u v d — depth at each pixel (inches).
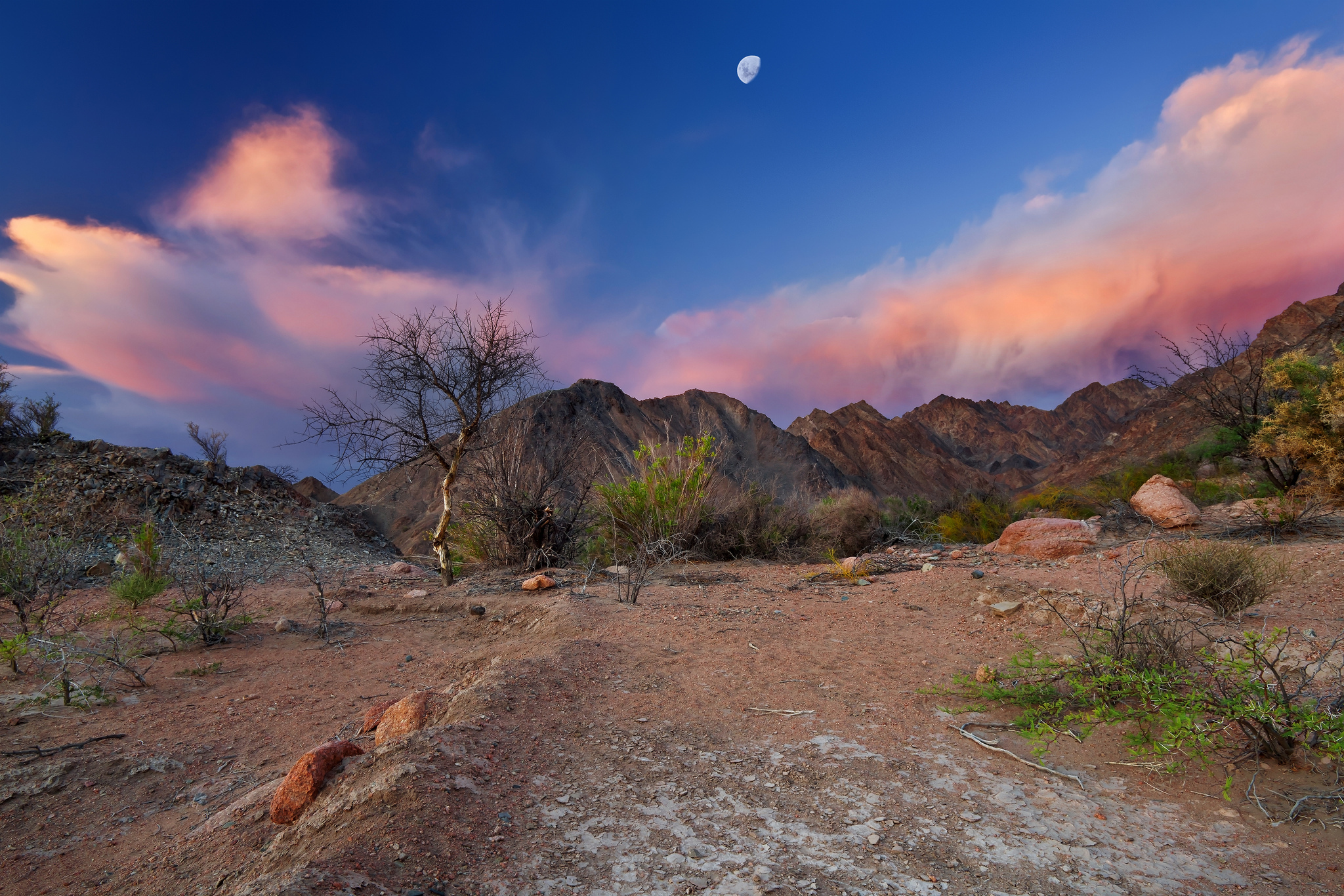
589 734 146.8
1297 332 5438.0
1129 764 129.7
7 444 633.0
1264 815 108.0
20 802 130.8
